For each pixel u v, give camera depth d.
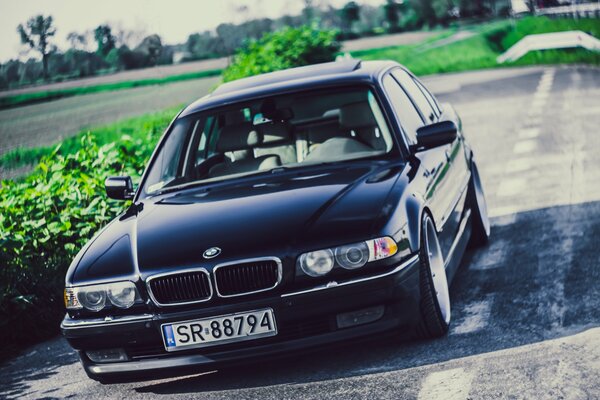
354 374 5.61
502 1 70.25
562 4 54.72
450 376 5.31
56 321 8.44
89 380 6.60
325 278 5.50
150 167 7.21
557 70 30.98
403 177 6.23
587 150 13.63
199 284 5.57
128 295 5.68
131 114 32.12
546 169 12.52
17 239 9.37
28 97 43.31
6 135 30.58
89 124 30.75
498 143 15.66
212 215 6.05
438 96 26.42
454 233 7.35
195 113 7.37
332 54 24.47
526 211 10.09
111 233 6.32
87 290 5.75
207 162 7.06
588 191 10.67
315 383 5.55
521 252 8.32
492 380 5.15
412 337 6.11
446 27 70.56
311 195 6.05
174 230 5.97
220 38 53.22
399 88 7.62
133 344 5.69
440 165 7.16
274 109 7.11
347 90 7.11
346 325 5.54
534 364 5.32
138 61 49.47
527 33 50.38
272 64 23.39
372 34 69.81
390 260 5.54
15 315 8.15
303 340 5.51
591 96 20.86
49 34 45.69
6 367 7.48
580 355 5.37
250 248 5.56
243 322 5.51
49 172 11.11
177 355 5.64
